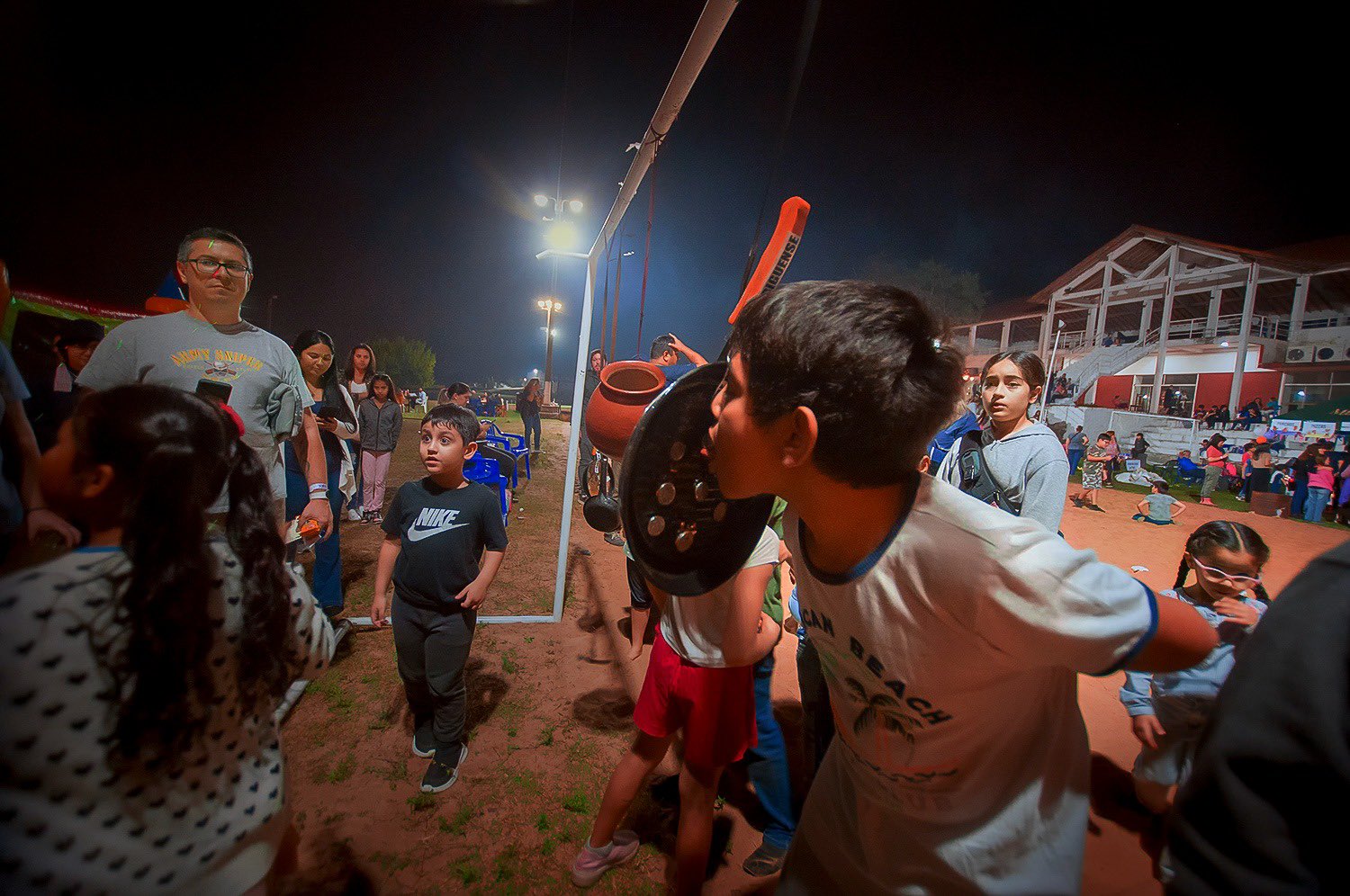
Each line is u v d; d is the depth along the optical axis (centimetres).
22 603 83
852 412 84
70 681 84
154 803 93
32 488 194
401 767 265
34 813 83
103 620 87
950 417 90
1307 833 58
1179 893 65
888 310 87
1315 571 67
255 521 109
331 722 294
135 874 92
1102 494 1441
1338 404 2212
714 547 142
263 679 110
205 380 234
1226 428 2086
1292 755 59
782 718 321
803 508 100
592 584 523
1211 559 221
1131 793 270
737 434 96
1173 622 83
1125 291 2864
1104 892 208
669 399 120
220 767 103
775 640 190
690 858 184
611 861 211
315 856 214
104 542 96
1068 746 101
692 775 183
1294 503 1230
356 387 687
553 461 1305
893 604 93
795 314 88
